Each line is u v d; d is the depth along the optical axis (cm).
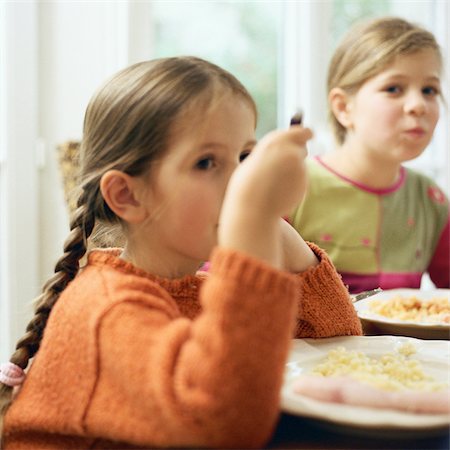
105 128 64
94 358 51
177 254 64
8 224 173
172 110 59
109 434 49
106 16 185
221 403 43
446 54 220
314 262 78
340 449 46
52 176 181
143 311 51
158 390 45
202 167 59
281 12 214
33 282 177
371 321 87
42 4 180
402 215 142
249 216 46
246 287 45
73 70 183
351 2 218
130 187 62
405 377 57
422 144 131
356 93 136
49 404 55
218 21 208
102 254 62
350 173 141
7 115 172
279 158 47
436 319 89
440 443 47
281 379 46
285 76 216
